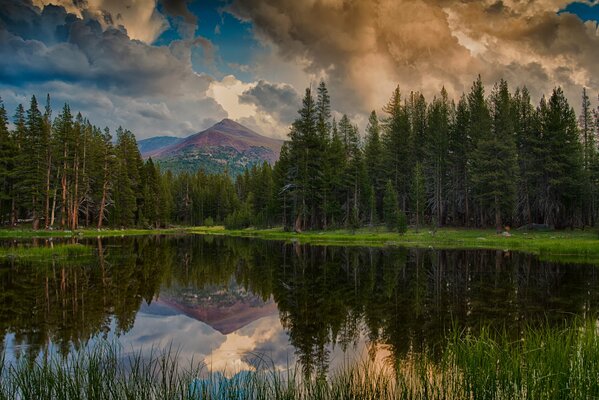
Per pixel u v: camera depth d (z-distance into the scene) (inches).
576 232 2079.2
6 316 581.3
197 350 440.8
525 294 755.4
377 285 868.0
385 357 410.0
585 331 355.6
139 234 2851.9
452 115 3061.0
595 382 257.6
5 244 1596.9
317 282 918.4
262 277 998.4
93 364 296.5
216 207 4909.0
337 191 2854.3
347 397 267.0
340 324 563.5
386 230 2450.8
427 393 270.7
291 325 560.1
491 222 2608.3
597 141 2664.9
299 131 2628.0
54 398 261.1
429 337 488.4
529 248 1628.9
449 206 2822.3
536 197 2400.3
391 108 3021.7
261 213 3425.2
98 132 2952.8
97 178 2876.5
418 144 2950.3
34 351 419.8
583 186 2239.2
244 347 456.4
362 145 3348.9
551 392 256.4
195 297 758.5
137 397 257.8
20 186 2381.9
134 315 604.4
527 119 2615.7
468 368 289.9
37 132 2402.8
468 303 684.1
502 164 2160.4
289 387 273.0
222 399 265.7
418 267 1133.1
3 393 271.6
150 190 3543.3
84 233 2415.1
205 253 1577.3
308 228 2910.9
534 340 346.0
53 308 634.8
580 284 854.5
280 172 3068.4
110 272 1011.3
